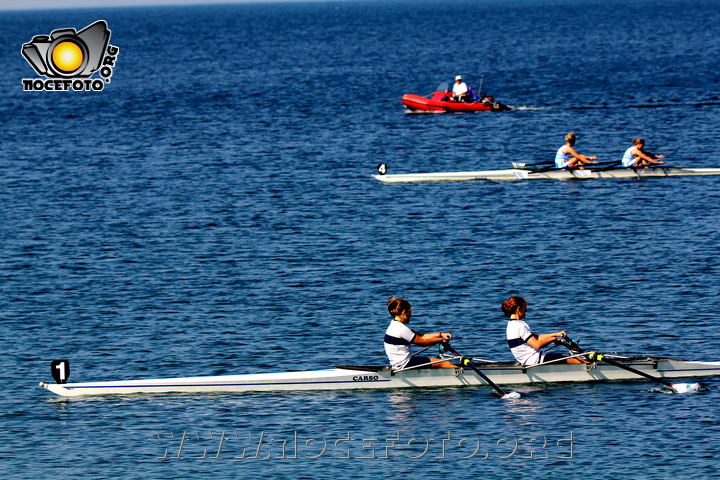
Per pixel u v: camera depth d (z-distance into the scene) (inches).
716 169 5152.6
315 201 4729.3
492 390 2367.1
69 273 3496.6
